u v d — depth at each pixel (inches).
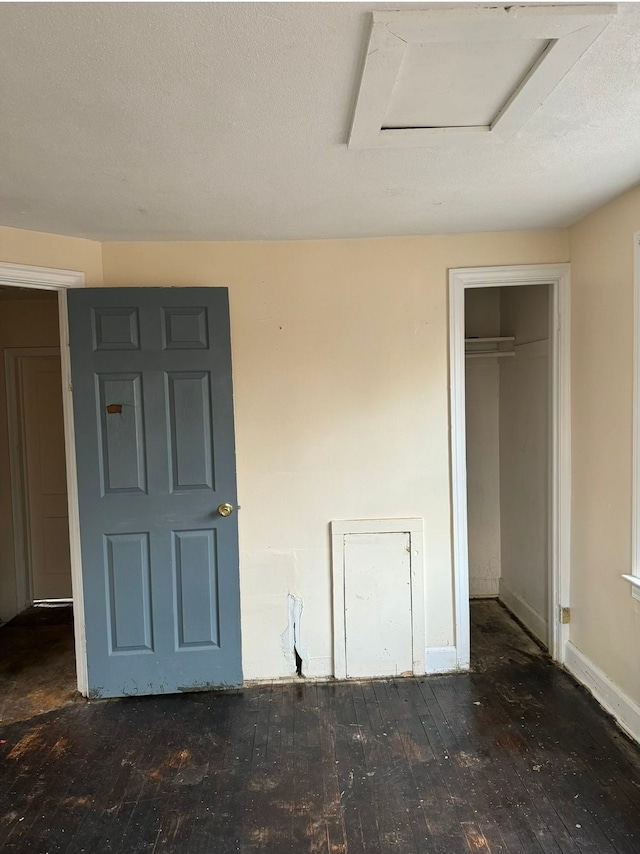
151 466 101.7
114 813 74.4
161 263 104.2
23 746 89.6
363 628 108.3
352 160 69.0
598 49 46.5
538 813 72.4
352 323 105.9
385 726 92.5
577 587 106.0
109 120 57.3
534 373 121.9
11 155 65.6
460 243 105.3
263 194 80.4
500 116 58.3
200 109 55.4
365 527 107.2
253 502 106.7
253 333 105.4
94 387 100.1
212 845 68.6
